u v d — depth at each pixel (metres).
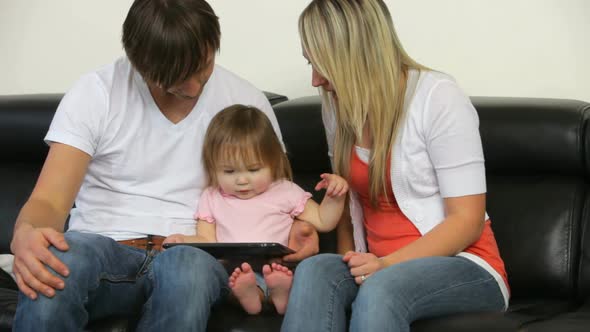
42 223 1.64
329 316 1.53
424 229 1.76
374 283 1.52
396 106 1.76
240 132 1.90
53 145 1.81
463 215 1.69
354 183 1.85
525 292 1.94
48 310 1.50
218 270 1.66
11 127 2.37
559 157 1.93
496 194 2.01
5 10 2.76
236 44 2.55
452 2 2.30
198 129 1.94
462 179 1.70
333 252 2.11
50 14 2.72
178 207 1.94
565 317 1.60
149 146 1.90
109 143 1.87
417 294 1.54
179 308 1.57
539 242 1.93
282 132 2.17
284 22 2.49
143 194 1.91
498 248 1.97
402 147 1.76
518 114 1.97
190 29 1.66
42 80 2.76
